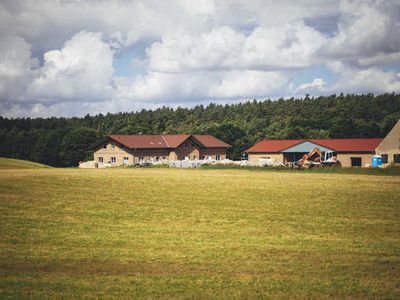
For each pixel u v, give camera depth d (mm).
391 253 22188
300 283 17766
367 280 18203
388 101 176750
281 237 25453
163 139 98938
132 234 25922
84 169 71750
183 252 22172
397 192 41531
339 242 24359
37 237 25016
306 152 92062
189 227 27938
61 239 24625
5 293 16453
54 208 33344
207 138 108062
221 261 20750
